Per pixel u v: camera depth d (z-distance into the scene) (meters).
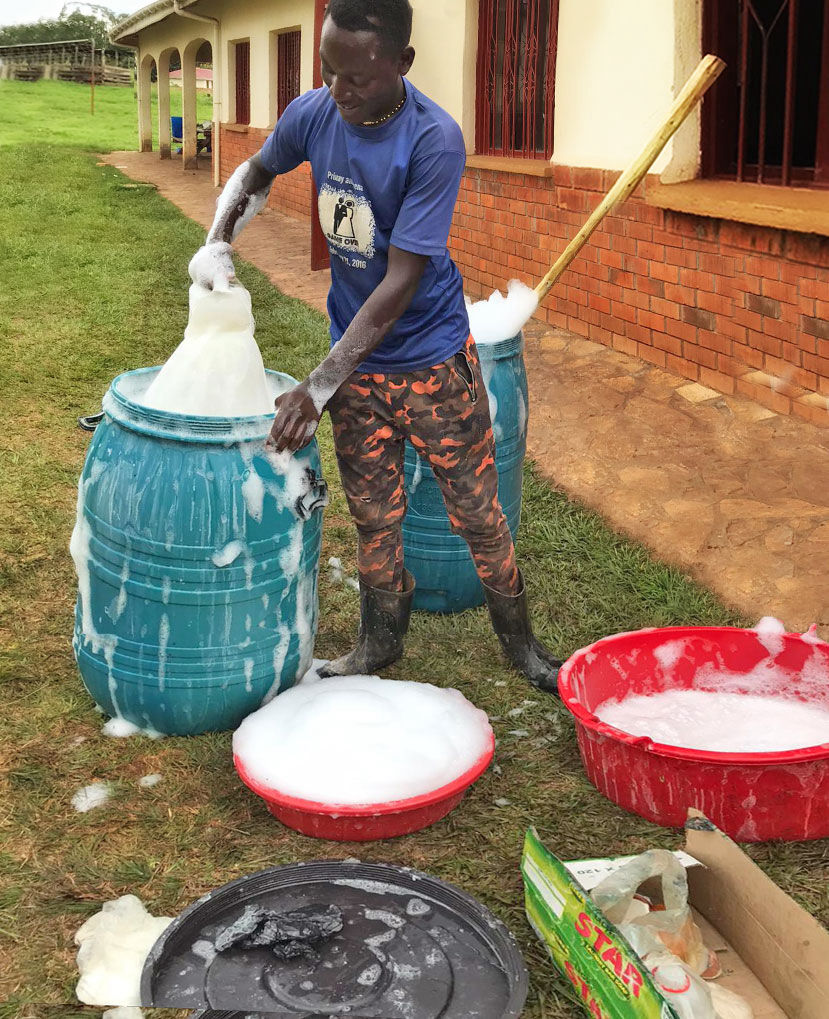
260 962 2.27
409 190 2.68
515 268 7.75
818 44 5.74
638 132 6.20
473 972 2.27
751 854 2.63
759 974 2.21
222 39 16.00
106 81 45.28
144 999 2.13
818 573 4.07
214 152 16.67
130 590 2.87
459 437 3.02
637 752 2.68
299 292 8.95
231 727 3.11
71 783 2.87
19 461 5.15
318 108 2.79
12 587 3.94
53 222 12.53
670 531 4.48
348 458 3.09
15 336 7.52
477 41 8.03
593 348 6.81
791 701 3.18
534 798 2.86
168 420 2.79
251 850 2.65
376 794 2.62
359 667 3.36
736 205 5.43
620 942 2.00
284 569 2.95
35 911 2.42
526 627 3.38
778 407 5.49
